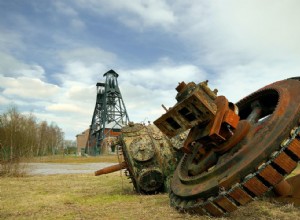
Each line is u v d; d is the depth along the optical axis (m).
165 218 7.45
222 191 6.58
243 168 6.41
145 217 7.72
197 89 6.95
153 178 12.62
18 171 26.38
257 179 6.30
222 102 7.22
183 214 7.68
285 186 8.33
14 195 13.18
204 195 7.06
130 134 14.03
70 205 10.31
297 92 7.07
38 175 25.95
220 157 7.60
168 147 13.28
